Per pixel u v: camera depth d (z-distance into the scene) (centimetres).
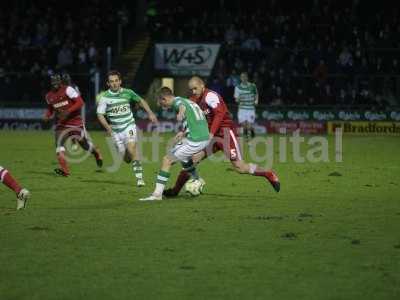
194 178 1688
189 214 1430
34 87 4597
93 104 4475
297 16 4778
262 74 4466
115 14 5056
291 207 1525
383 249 1123
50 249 1120
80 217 1395
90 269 1004
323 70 4381
